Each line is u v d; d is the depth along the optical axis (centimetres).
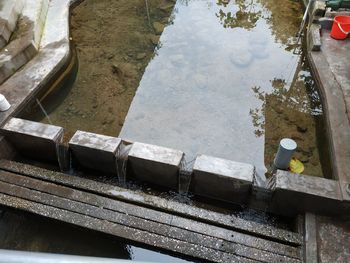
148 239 180
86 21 391
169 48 345
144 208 194
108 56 337
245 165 199
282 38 350
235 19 385
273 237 180
